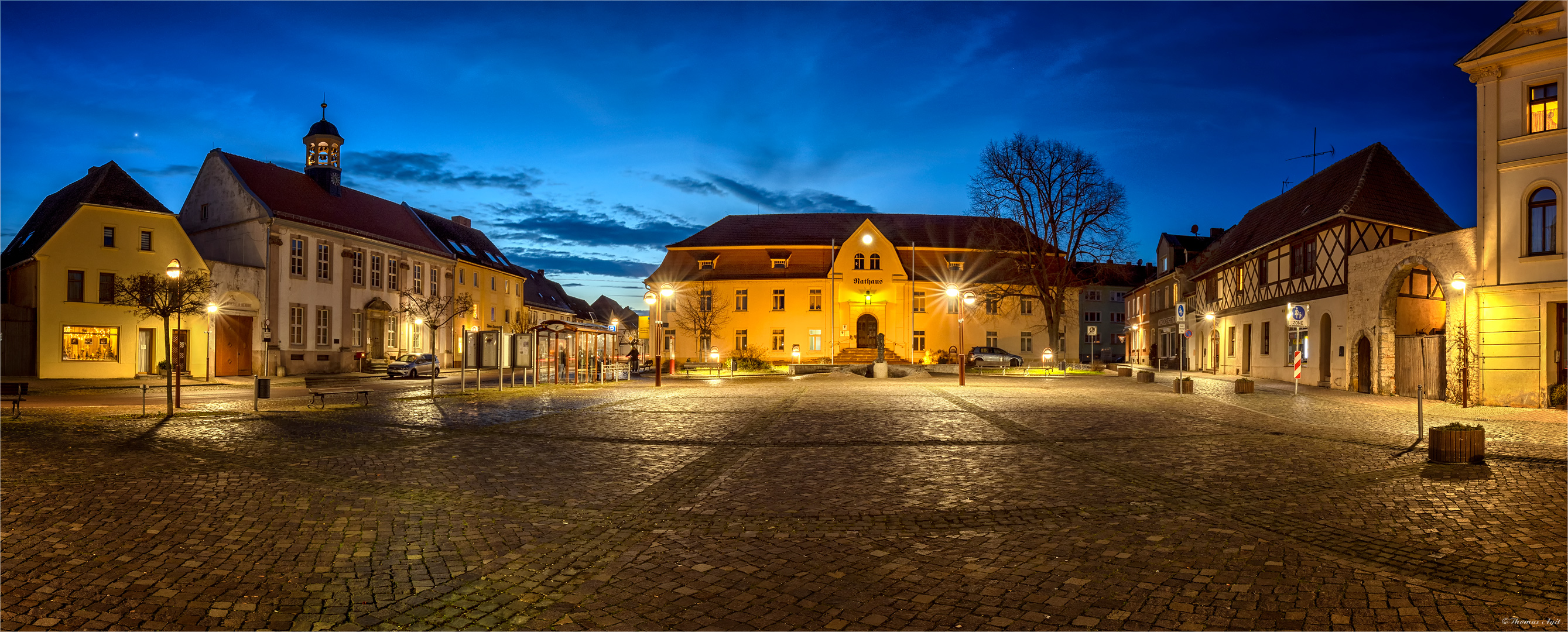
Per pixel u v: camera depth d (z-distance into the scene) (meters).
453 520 7.29
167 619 4.79
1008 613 4.90
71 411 17.84
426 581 5.54
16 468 9.82
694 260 59.44
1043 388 26.91
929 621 4.79
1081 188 42.47
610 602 5.12
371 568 5.83
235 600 5.13
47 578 5.51
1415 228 28.16
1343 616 4.81
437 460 10.73
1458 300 20.41
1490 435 13.32
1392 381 23.36
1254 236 36.62
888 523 7.20
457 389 28.22
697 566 5.89
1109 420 15.70
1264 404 19.83
